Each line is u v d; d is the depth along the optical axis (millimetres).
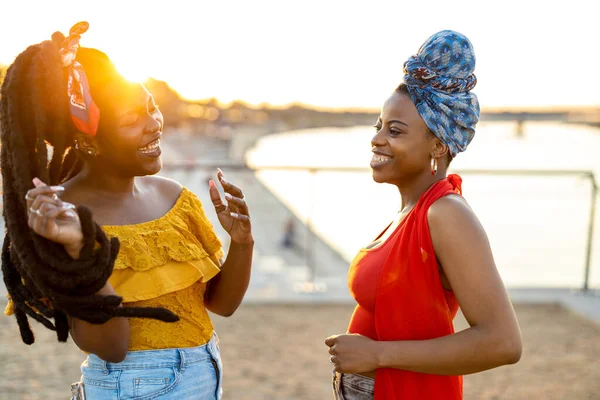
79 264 1520
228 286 2189
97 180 1935
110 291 1639
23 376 4547
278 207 25047
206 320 2051
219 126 110750
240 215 2082
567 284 9969
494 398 4402
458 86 1882
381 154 1958
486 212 13484
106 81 1822
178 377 1894
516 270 10656
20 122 1684
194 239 2041
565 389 4574
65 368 4738
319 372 4836
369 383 1960
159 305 1885
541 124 130250
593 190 7062
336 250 15062
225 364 4965
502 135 114438
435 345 1746
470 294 1729
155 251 1898
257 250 16328
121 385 1835
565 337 5742
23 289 1728
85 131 1771
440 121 1868
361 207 18453
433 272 1813
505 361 1713
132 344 1850
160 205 2084
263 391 4434
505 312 1715
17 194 1661
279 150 68500
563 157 54469
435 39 1866
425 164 1944
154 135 1887
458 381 1916
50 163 1805
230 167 7203
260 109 122750
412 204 1979
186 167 7207
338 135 126938
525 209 13578
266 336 5691
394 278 1852
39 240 1553
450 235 1757
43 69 1711
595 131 128125
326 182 22266
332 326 6043
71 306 1556
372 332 1947
